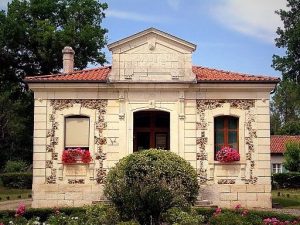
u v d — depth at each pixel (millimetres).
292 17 42906
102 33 42000
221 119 21562
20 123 44094
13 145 46344
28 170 41812
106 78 21328
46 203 20906
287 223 14445
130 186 14945
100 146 21234
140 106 21375
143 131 22547
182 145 21203
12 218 15453
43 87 21312
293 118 77250
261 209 20453
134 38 21500
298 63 41969
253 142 21219
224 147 21234
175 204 14719
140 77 21344
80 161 21047
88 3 42406
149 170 17297
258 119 21281
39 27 40688
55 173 21094
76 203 20891
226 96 21375
